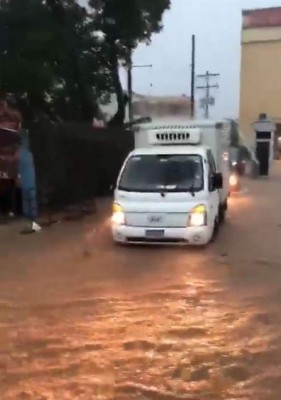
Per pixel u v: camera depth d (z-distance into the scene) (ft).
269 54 194.39
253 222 51.49
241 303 26.04
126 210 38.65
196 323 23.13
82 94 71.41
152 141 46.88
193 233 38.04
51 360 19.35
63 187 60.64
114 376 18.08
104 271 32.40
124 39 81.61
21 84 54.13
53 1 63.16
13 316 24.21
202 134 47.50
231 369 18.60
